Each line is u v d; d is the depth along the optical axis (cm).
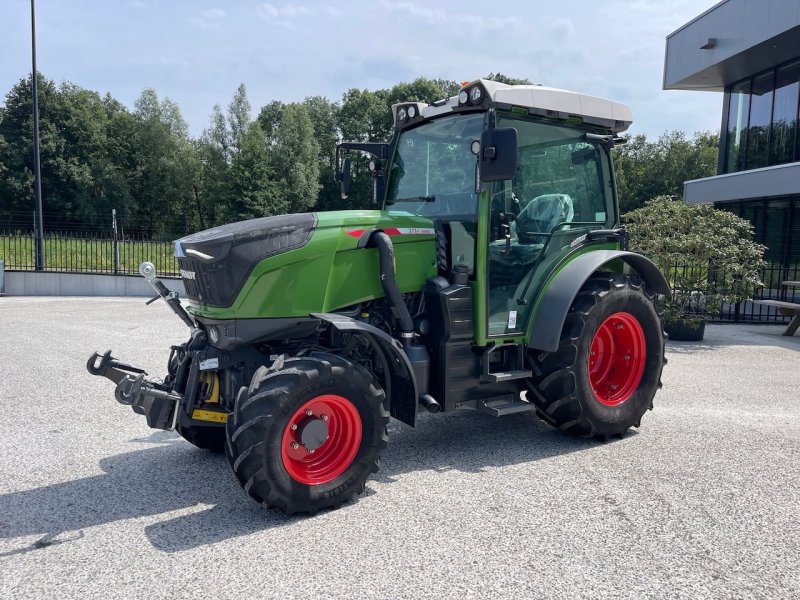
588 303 444
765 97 1545
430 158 453
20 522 332
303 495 331
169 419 365
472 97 406
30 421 515
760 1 1318
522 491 371
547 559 291
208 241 348
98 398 588
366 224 394
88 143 4478
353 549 301
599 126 481
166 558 293
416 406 378
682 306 977
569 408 444
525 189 441
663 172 4928
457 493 369
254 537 314
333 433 356
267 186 4422
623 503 354
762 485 381
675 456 434
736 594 263
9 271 1566
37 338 905
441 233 428
